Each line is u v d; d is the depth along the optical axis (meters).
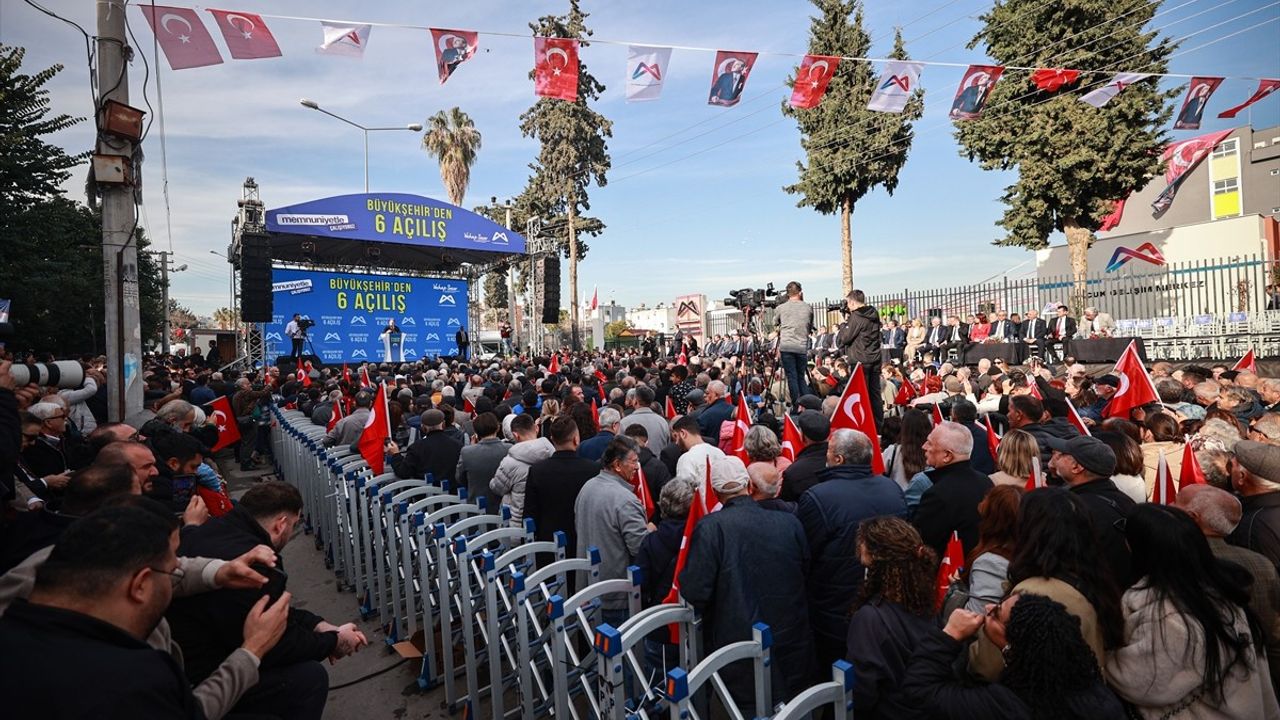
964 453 3.54
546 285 26.09
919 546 2.48
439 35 6.71
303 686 2.77
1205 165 35.19
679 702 2.25
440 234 22.81
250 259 19.23
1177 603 2.16
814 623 3.35
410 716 4.16
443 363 18.20
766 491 3.34
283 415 10.38
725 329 29.33
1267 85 9.80
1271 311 13.43
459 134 36.00
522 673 3.54
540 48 7.01
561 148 30.72
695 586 2.89
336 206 20.73
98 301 16.98
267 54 6.27
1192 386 7.31
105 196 6.51
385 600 5.35
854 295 7.96
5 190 14.17
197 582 2.46
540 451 5.17
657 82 7.36
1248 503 3.13
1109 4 18.34
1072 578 2.24
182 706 1.75
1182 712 2.17
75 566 1.71
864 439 3.60
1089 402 7.66
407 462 5.98
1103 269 26.19
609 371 14.42
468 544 4.05
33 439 4.57
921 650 2.21
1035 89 19.61
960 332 16.55
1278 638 2.51
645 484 4.66
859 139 24.42
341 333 24.41
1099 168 18.58
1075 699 1.87
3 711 1.52
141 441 4.91
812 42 25.39
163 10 5.90
